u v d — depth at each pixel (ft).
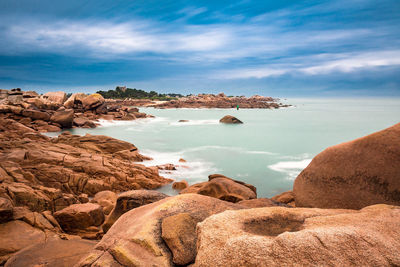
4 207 23.52
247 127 145.07
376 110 331.77
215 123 162.91
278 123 167.22
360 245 8.27
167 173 59.16
